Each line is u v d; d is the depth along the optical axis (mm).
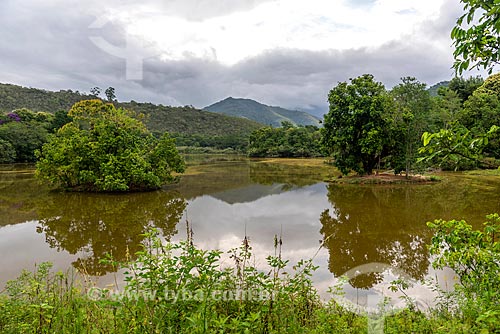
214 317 2764
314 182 25375
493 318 2475
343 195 19297
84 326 3021
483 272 3418
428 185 22703
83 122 44906
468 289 3723
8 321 3156
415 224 12500
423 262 8125
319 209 15469
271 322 3061
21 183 23438
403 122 24656
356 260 8477
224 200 17766
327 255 8945
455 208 15078
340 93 26688
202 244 9781
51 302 3527
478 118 28250
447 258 3631
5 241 10273
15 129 43219
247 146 68625
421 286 5547
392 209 15258
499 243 3307
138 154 20484
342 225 12438
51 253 9148
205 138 78562
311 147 57250
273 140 59969
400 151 25703
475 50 2742
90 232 11289
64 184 20688
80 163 19516
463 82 43781
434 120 27703
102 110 33562
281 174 31172
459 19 2762
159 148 21953
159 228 11828
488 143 2580
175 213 14469
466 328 3188
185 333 2648
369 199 17906
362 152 25359
